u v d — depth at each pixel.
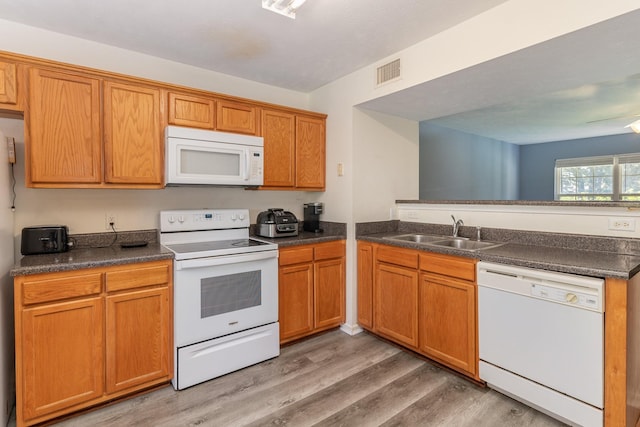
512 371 1.90
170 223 2.51
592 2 1.58
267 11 1.96
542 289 1.75
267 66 2.78
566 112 4.39
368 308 2.87
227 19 2.05
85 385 1.83
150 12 1.97
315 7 1.92
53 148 1.95
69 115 1.99
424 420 1.80
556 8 1.69
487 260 2.01
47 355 1.72
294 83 3.19
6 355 1.76
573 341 1.65
